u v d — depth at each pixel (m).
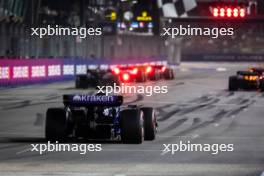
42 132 52.97
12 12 144.62
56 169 34.34
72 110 45.78
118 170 34.12
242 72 113.00
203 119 65.12
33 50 150.00
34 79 126.19
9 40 135.12
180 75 183.50
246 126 59.12
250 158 39.00
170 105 81.62
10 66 115.19
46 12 198.12
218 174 33.03
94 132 45.34
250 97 97.56
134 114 44.66
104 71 116.31
